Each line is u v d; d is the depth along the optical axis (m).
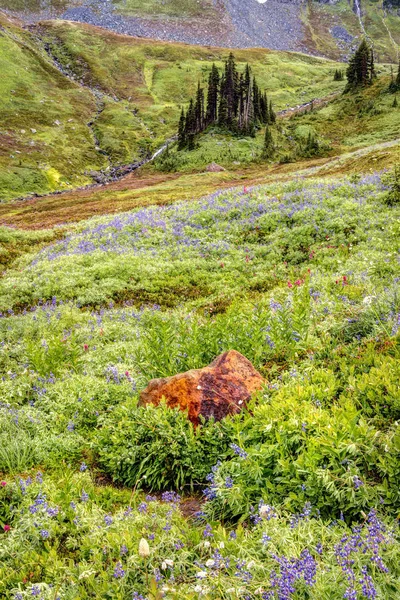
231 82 117.06
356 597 3.35
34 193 89.81
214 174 81.25
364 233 18.77
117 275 20.56
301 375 7.37
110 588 4.20
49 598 4.14
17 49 171.50
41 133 121.75
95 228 29.33
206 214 27.20
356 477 4.50
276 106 178.12
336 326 9.02
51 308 17.19
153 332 9.63
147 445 6.80
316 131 119.06
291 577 3.56
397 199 21.45
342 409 5.54
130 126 146.88
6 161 98.81
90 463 7.31
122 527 5.07
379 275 13.01
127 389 9.30
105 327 14.19
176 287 19.28
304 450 5.12
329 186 27.06
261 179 57.25
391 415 5.50
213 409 7.12
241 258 20.92
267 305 13.02
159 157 108.56
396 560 3.67
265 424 5.85
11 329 15.22
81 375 10.20
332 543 4.08
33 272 21.98
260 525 4.46
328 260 17.27
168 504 5.64
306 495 4.83
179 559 4.41
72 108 148.00
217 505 5.39
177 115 164.25
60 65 192.75
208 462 6.38
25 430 8.06
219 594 3.78
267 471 5.35
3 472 6.98
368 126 112.56
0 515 5.68
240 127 113.00
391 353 7.11
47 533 4.99
